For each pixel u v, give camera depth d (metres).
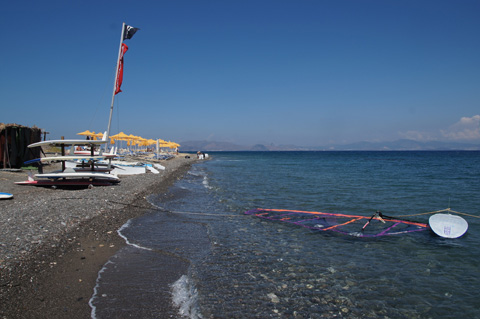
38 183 15.09
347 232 9.19
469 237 8.76
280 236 8.77
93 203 11.64
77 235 7.90
